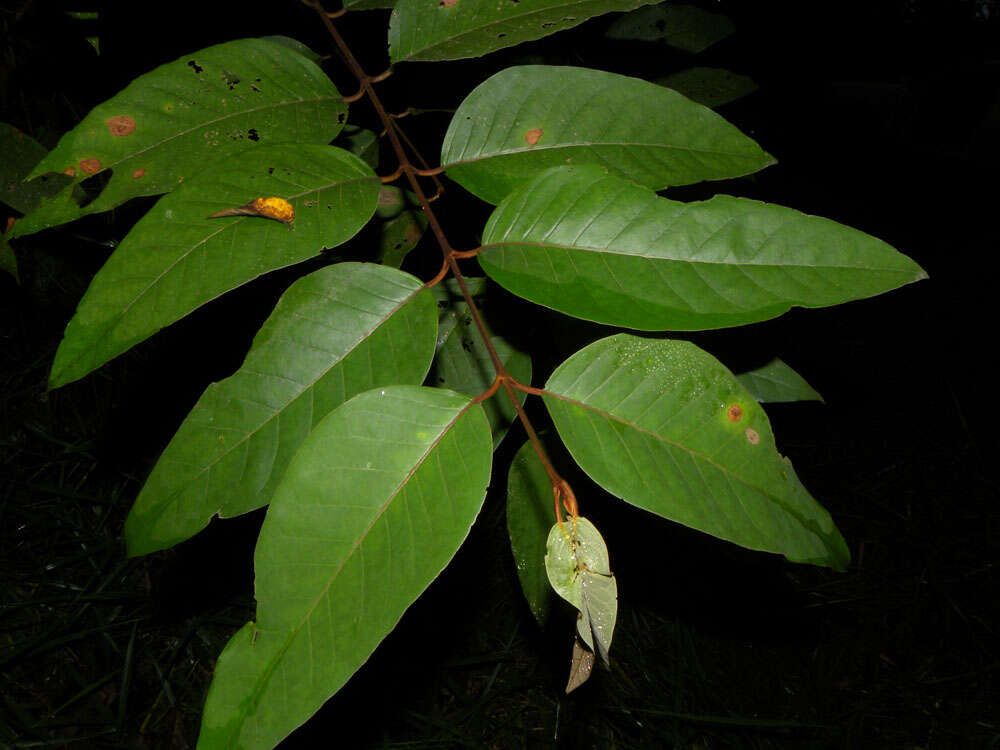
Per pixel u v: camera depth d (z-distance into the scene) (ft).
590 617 0.72
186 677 2.18
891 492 3.26
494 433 1.20
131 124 0.95
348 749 2.10
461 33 1.11
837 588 2.83
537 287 0.85
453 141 1.04
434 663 2.29
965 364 4.07
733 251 0.84
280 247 0.83
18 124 1.87
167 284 0.79
